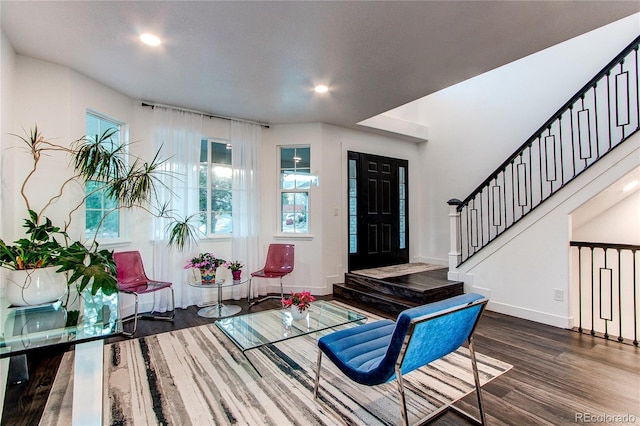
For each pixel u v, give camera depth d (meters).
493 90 5.05
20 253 2.15
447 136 5.72
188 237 4.10
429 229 6.04
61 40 2.55
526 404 2.01
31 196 2.83
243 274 4.55
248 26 2.34
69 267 2.22
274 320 2.86
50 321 1.92
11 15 2.22
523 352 2.76
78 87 3.12
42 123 2.88
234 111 4.27
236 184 4.53
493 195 4.68
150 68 3.04
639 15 3.66
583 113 4.07
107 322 1.91
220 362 2.59
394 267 5.52
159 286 3.54
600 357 2.65
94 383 1.72
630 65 3.69
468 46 2.62
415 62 2.89
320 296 4.73
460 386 2.23
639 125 2.88
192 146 4.20
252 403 2.03
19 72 2.78
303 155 4.95
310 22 2.29
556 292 3.39
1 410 1.88
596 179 3.12
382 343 2.06
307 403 2.03
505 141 4.90
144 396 2.10
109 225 3.68
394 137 5.76
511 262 3.78
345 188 5.12
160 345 2.92
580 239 4.18
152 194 3.91
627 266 3.78
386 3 2.06
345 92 3.60
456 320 1.73
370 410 1.96
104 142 3.52
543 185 4.42
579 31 2.41
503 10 2.14
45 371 2.44
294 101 3.89
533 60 4.57
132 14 2.21
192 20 2.27
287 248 4.57
